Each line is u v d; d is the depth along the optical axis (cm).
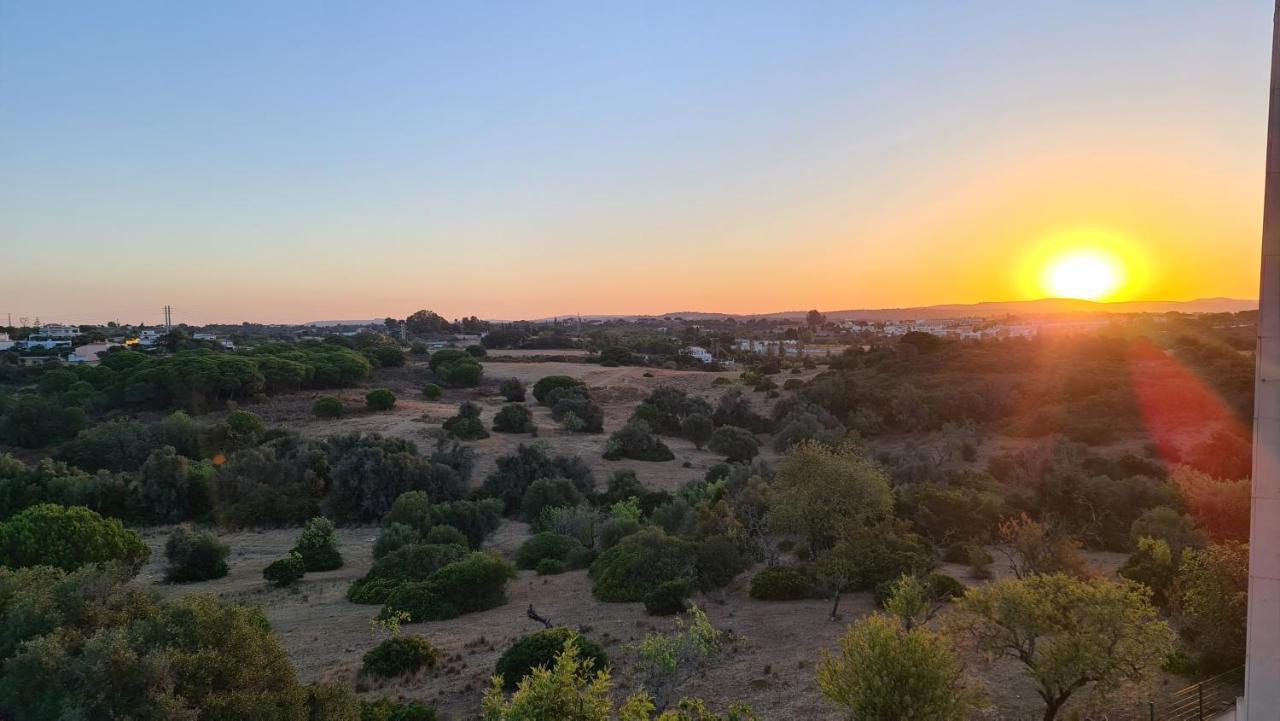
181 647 1227
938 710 1055
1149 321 12062
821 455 2883
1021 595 1216
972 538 2683
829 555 2305
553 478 5153
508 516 5034
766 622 2030
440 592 2641
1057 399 6081
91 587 1493
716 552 2569
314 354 10450
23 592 1611
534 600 2731
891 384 7606
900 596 1451
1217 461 3997
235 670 1237
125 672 1128
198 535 3500
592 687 1098
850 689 1100
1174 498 2788
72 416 6669
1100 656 1094
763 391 9006
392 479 4962
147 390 7675
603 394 9331
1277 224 770
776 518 2819
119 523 3244
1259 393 788
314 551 3647
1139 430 5041
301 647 2241
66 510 3186
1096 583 1261
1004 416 6212
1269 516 783
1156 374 6209
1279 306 771
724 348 15200
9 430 6444
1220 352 6788
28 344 13275
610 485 5184
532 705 1043
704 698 1488
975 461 4981
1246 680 798
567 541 3678
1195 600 1356
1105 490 2981
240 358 8844
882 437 6431
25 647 1292
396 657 1950
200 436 6147
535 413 8350
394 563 3127
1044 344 8369
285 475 5159
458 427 6881
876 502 2734
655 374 10938
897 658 1086
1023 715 1249
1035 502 3148
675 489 5231
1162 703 1230
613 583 2620
